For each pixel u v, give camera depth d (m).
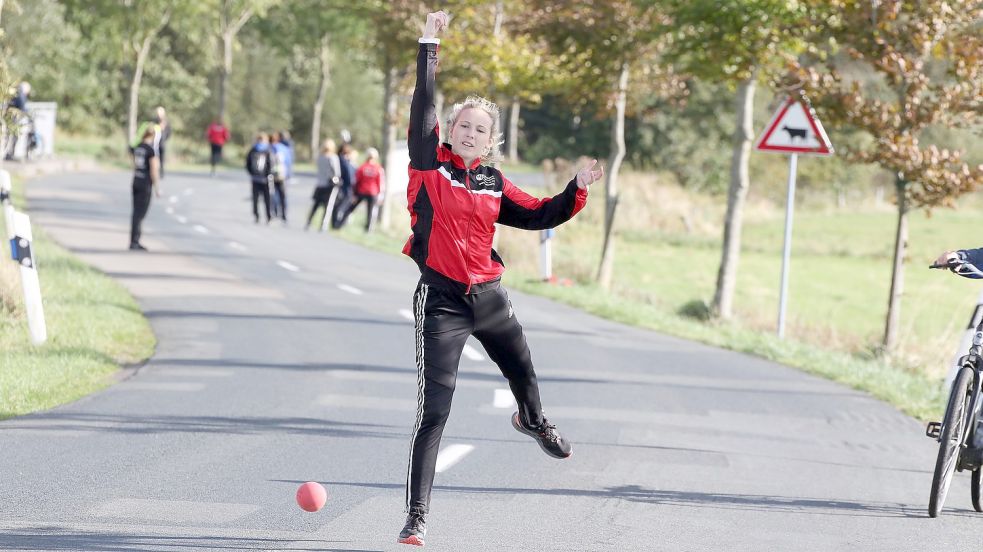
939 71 43.75
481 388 27.84
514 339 14.72
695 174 133.88
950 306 67.69
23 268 28.34
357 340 34.06
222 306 39.19
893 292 42.72
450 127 14.25
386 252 62.50
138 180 51.84
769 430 24.88
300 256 56.62
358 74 195.88
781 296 43.28
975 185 38.97
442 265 14.18
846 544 16.05
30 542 14.16
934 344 45.53
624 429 24.02
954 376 18.03
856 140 97.31
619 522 16.62
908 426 26.39
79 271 41.69
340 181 73.44
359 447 20.88
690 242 95.38
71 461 18.81
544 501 17.69
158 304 38.66
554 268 63.06
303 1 138.88
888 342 42.75
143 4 128.38
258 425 22.42
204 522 15.54
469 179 14.11
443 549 14.78
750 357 36.81
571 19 57.44
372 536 15.21
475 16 66.44
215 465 18.98
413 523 13.81
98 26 132.50
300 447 20.64
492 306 14.39
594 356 34.38
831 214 123.56
